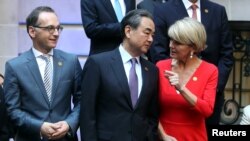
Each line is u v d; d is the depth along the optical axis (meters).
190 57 10.10
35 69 10.13
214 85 10.12
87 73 9.74
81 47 15.81
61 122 9.99
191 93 9.76
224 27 12.17
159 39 11.74
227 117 15.53
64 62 10.36
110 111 9.64
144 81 9.81
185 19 10.05
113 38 12.09
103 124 9.66
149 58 11.84
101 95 9.69
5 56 15.96
